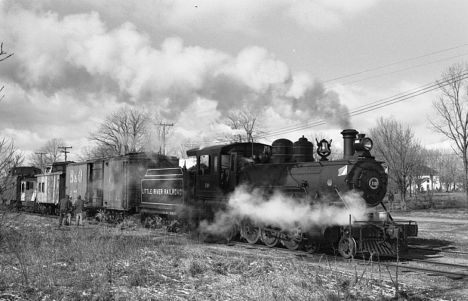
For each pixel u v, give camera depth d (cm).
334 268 1065
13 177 1084
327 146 1396
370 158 1279
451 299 795
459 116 3494
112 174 2477
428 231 1966
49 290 782
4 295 734
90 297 743
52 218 2797
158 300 741
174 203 1869
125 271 951
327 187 1273
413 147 4253
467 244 1552
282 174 1417
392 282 883
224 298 760
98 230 1692
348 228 1202
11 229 1360
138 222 2158
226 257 1177
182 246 1376
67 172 3120
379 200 1262
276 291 783
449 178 8612
